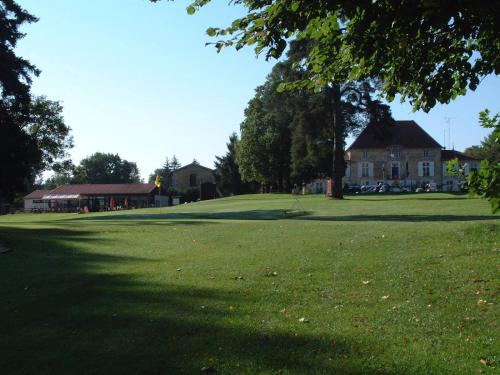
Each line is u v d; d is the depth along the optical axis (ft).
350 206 123.13
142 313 24.59
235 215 107.65
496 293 25.67
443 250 38.17
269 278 31.86
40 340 21.24
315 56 25.35
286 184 279.69
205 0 22.25
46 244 53.26
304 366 17.52
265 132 266.77
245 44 21.83
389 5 18.80
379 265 34.04
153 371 17.65
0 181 104.27
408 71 23.20
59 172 182.91
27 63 109.91
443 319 22.22
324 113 155.43
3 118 102.12
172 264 38.73
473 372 16.76
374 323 22.00
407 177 303.07
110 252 46.91
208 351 19.22
